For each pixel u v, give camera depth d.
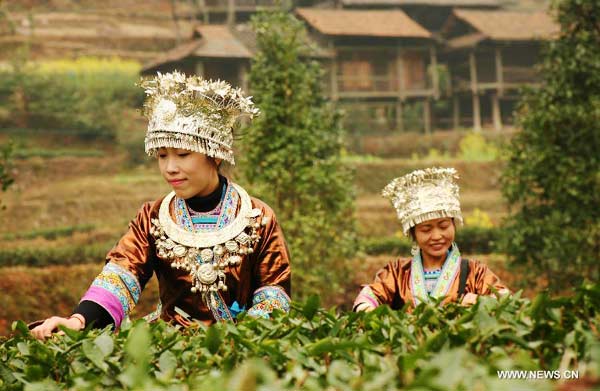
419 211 4.60
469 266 4.68
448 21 45.25
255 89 12.55
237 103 4.14
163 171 4.10
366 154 40.00
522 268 13.13
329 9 45.62
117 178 35.72
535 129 12.56
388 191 4.84
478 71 44.31
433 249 4.65
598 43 12.75
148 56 51.47
